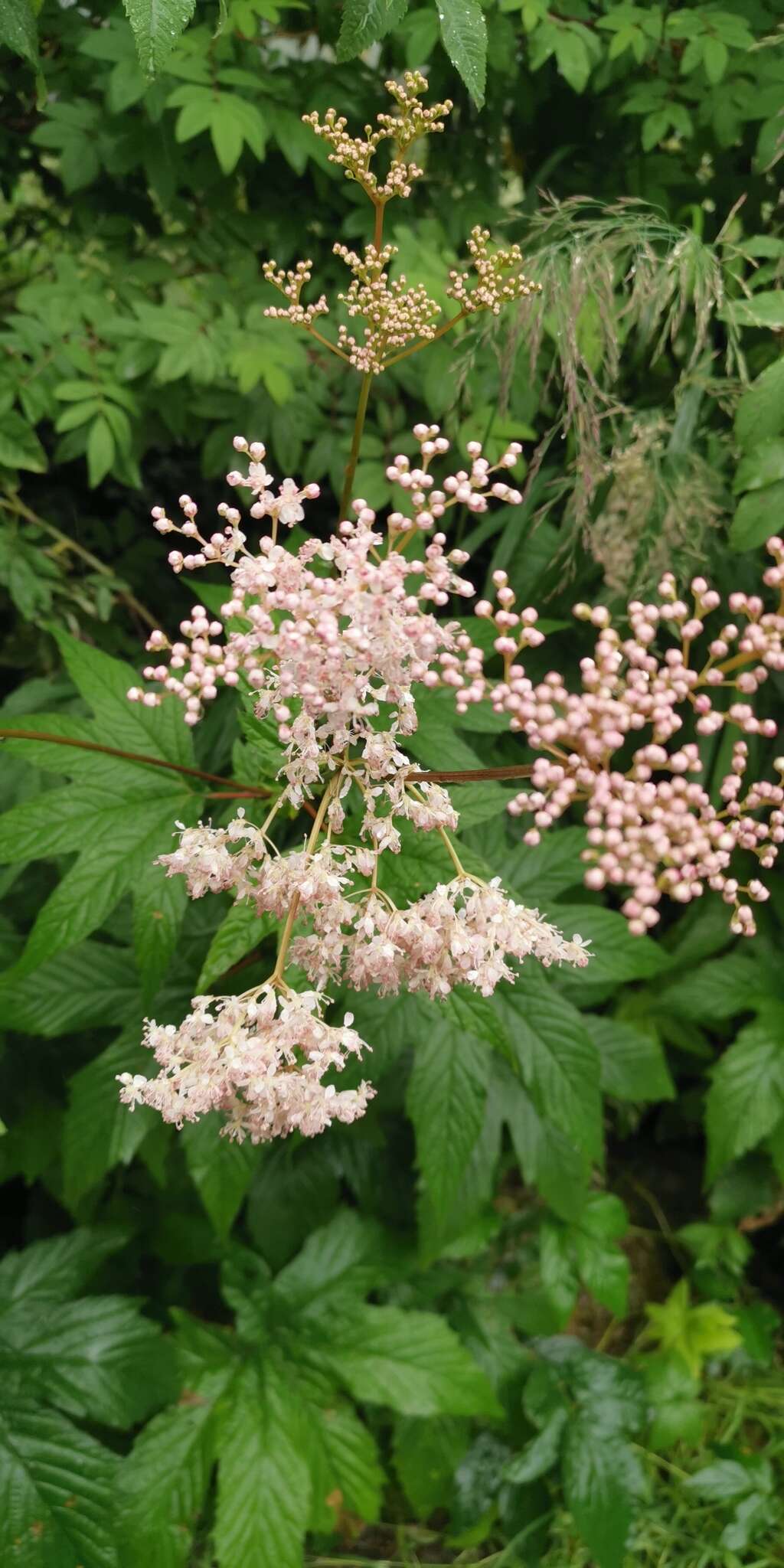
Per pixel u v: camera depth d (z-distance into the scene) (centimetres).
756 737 54
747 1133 54
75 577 61
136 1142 45
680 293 43
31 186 60
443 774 26
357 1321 51
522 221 57
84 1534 43
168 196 54
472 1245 55
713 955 61
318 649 23
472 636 40
